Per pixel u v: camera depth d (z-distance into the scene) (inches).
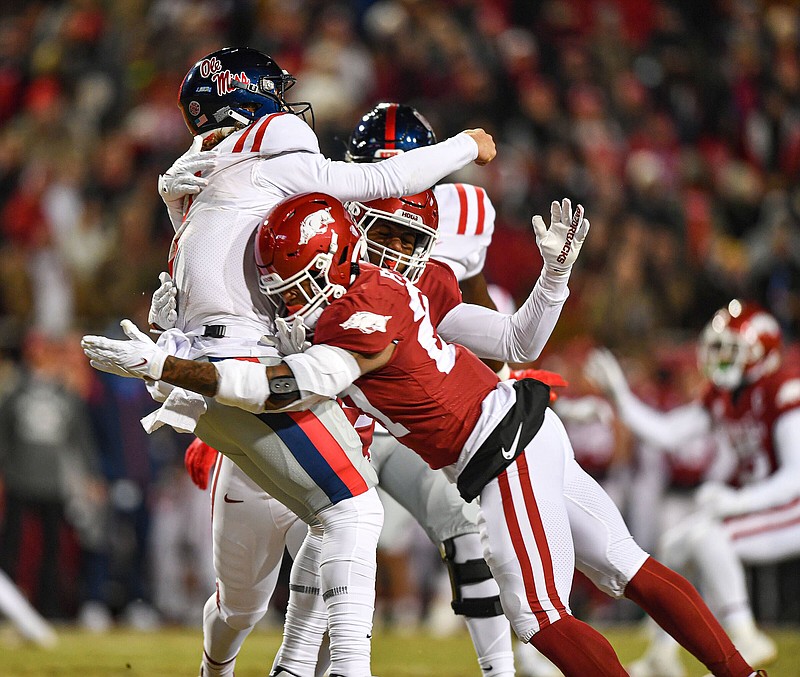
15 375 1088.2
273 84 446.3
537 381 434.9
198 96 441.1
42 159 1307.8
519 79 1504.7
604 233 1321.4
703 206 1476.4
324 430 410.9
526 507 414.6
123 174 1326.3
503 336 447.2
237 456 426.3
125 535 1101.7
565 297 437.1
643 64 1620.3
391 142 494.0
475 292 527.8
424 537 1104.8
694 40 1676.9
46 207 1267.2
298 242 400.8
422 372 413.1
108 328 1171.3
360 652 403.2
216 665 486.9
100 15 1512.1
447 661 748.6
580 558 443.8
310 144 425.7
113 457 1090.7
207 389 388.5
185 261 420.5
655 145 1508.4
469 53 1476.4
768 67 1657.2
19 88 1451.8
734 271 1387.8
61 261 1248.8
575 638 406.6
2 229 1269.7
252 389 388.8
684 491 1095.0
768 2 1737.2
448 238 507.5
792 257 1390.3
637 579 436.5
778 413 717.9
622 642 873.5
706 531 685.3
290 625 451.2
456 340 459.8
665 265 1337.4
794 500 697.0
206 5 1545.3
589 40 1583.4
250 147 422.0
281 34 1492.4
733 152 1596.9
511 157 1375.5
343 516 413.1
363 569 409.1
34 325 1192.2
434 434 417.1
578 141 1423.5
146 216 1259.2
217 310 414.9
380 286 408.5
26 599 1058.7
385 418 421.1
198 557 1117.1
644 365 1178.6
